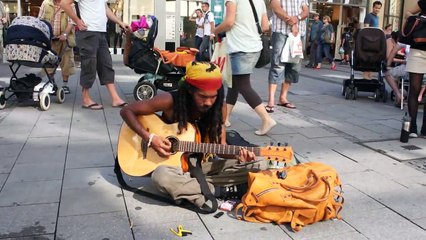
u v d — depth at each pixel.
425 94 6.98
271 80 7.02
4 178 4.03
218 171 3.65
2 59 12.93
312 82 10.91
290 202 3.14
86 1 6.55
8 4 14.38
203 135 3.66
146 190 3.75
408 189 3.99
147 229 3.16
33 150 4.82
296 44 6.91
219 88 3.36
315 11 17.81
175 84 7.56
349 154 4.95
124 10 14.91
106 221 3.26
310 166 3.51
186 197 3.39
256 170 3.57
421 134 5.83
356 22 18.08
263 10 5.71
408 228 3.27
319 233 3.15
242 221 3.29
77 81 9.78
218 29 5.50
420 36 5.48
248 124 6.22
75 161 4.50
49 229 3.13
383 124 6.46
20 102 7.27
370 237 3.12
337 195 3.38
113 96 7.09
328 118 6.77
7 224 3.19
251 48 5.45
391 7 18.25
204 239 3.04
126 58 7.42
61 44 8.10
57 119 6.20
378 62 8.29
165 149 3.45
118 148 3.71
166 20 15.23
